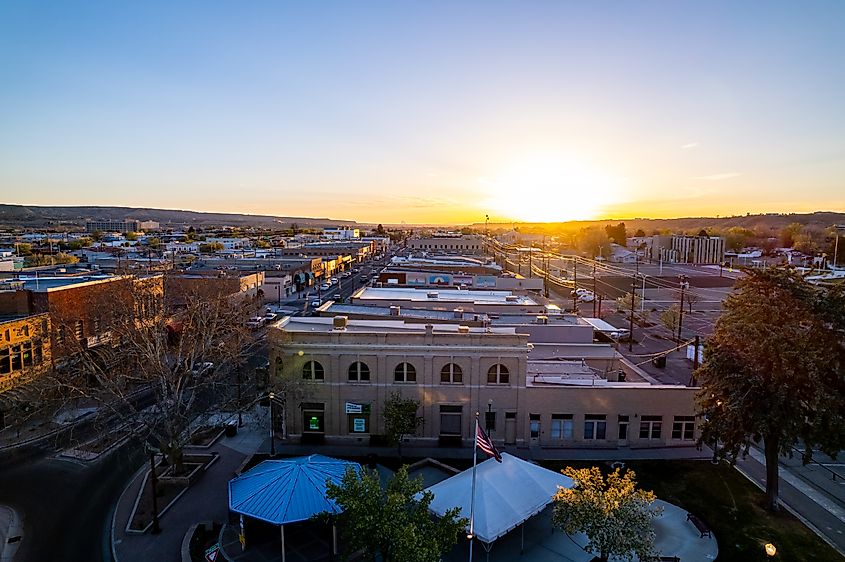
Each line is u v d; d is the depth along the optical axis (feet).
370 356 130.93
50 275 224.12
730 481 113.80
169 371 118.52
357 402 132.05
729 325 101.81
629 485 78.33
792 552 88.69
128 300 144.87
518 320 172.24
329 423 133.08
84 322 167.53
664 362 205.16
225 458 125.18
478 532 81.97
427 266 318.45
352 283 439.22
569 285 423.64
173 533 94.17
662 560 82.58
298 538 92.12
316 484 88.99
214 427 136.87
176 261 354.74
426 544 65.92
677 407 131.23
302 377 132.77
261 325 254.27
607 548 74.79
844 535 94.12
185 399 158.20
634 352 230.48
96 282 175.63
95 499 105.60
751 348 97.04
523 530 92.94
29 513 100.22
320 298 348.79
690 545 90.12
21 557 86.94
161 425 135.85
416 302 186.80
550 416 131.54
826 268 450.71
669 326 260.42
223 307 174.50
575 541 91.61
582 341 164.14
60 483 111.86
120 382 121.80
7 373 138.51
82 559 86.99
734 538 92.63
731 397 96.68
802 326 98.27
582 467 120.47
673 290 408.87
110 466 119.55
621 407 130.93
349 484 71.92
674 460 124.36
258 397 135.23
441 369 130.93
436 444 131.54
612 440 131.64
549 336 164.14
